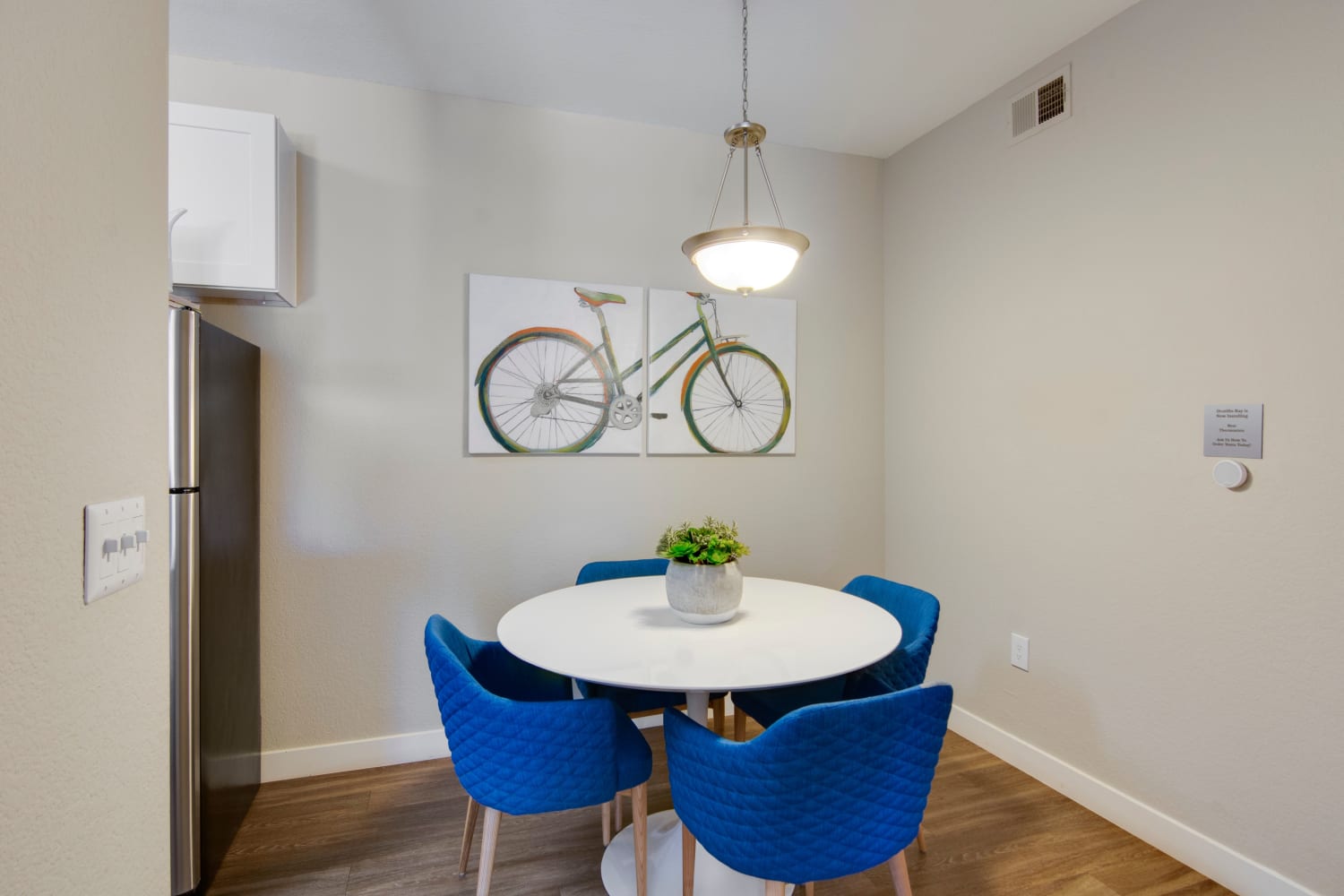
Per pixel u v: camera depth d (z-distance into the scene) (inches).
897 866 53.8
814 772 44.3
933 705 47.1
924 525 110.2
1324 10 59.5
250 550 81.9
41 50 24.8
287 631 89.0
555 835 75.2
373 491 92.5
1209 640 68.8
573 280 101.3
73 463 27.1
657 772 91.2
